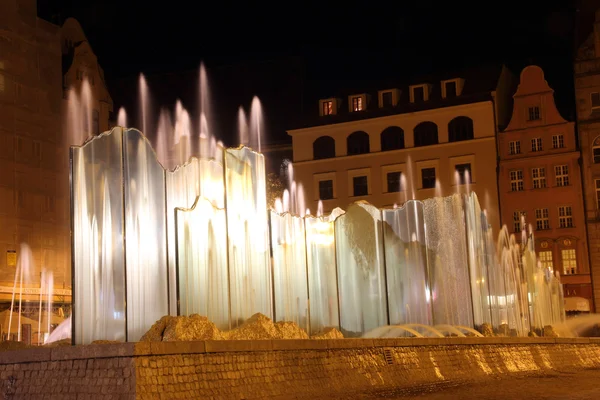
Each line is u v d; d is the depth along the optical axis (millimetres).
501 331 35562
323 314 29188
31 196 58500
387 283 31469
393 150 76062
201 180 22984
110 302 20750
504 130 73188
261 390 18344
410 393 21844
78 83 65312
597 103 70375
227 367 17688
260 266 23875
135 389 15461
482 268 34219
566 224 70375
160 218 21609
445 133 74688
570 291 69250
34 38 60344
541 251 70750
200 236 21953
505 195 72312
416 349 25500
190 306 21438
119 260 20906
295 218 28203
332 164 78188
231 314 22594
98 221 21109
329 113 79688
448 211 32781
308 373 20203
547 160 71375
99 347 16047
